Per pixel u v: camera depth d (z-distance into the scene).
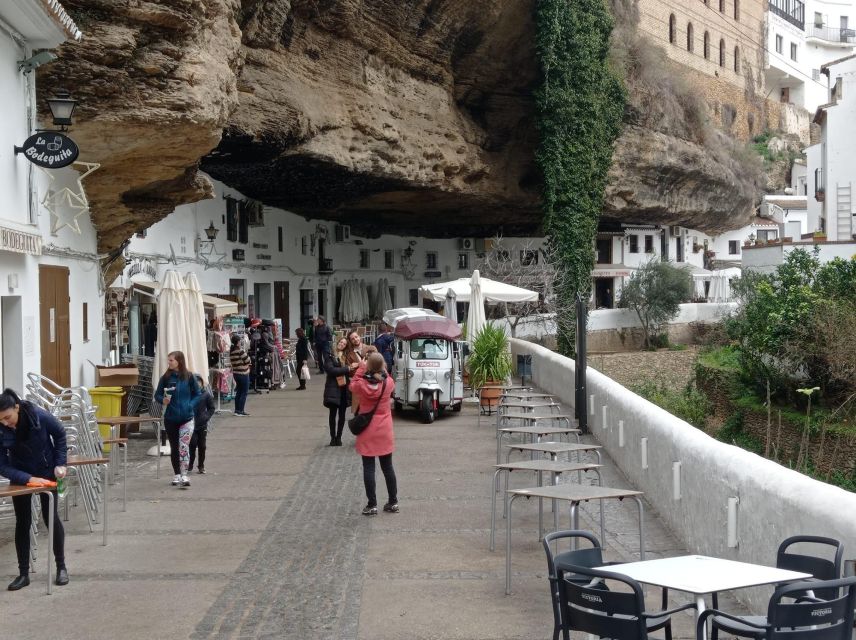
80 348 14.92
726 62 70.62
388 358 24.55
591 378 16.30
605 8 39.22
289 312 34.53
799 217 70.94
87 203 13.62
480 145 35.91
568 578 5.53
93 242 15.84
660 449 10.33
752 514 7.24
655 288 51.16
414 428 17.98
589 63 37.66
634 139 46.72
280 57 23.88
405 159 30.08
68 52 12.24
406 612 7.16
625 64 45.34
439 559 8.69
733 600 7.32
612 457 13.93
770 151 75.12
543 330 40.78
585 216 38.88
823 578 5.40
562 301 38.69
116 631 6.75
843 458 19.77
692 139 54.31
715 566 5.15
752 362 23.83
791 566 5.57
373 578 8.08
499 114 36.81
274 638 6.60
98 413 14.74
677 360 45.72
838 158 37.66
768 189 73.62
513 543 9.26
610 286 57.28
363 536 9.58
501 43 34.19
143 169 14.24
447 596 7.55
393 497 10.66
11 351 11.53
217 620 6.99
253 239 30.83
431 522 10.18
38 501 8.74
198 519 10.37
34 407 7.82
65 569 7.96
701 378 28.53
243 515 10.57
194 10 12.91
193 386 12.31
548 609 7.22
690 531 8.85
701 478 8.52
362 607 7.29
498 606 7.29
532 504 11.07
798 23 86.75
